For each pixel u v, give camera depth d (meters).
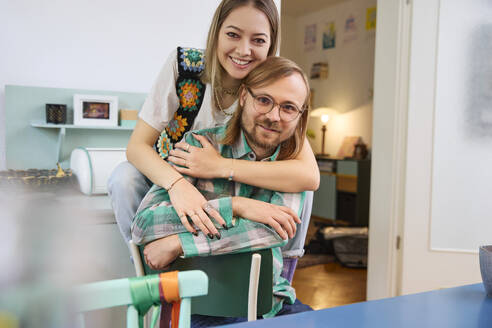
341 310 0.58
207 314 0.85
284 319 0.54
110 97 1.72
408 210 2.25
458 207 2.23
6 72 1.58
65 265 0.23
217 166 0.92
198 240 0.85
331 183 5.15
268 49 1.07
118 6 1.68
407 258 2.27
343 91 5.45
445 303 0.64
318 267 3.33
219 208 0.87
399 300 0.64
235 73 1.05
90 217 0.25
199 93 1.13
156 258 0.85
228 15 1.01
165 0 1.74
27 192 0.26
